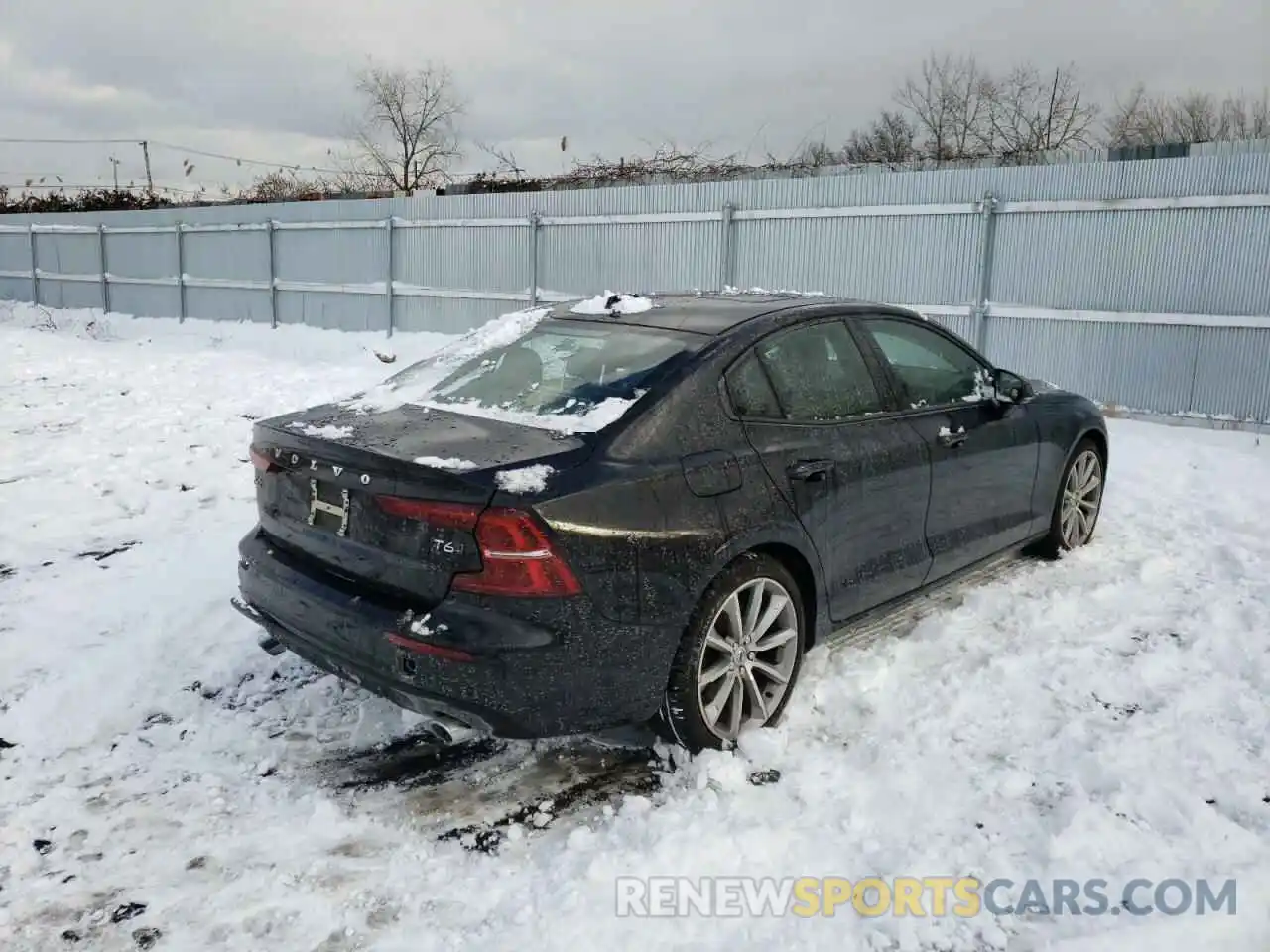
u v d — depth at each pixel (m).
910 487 4.00
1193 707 3.62
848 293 11.83
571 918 2.52
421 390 3.85
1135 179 9.77
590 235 14.41
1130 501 6.57
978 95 24.77
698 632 3.15
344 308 18.39
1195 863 2.72
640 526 2.98
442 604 2.87
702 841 2.80
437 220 16.48
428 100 32.44
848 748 3.37
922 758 3.28
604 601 2.91
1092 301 10.12
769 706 3.48
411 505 2.91
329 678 3.93
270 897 2.63
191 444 7.91
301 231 18.89
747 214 12.56
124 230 22.84
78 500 6.29
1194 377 9.61
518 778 3.25
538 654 2.81
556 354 3.76
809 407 3.69
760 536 3.31
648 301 4.18
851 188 11.64
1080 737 3.40
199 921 2.53
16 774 3.21
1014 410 4.77
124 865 2.76
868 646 4.18
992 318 10.77
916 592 4.21
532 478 2.86
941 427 4.21
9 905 2.58
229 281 20.58
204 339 19.48
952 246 10.95
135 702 3.70
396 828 2.96
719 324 3.70
